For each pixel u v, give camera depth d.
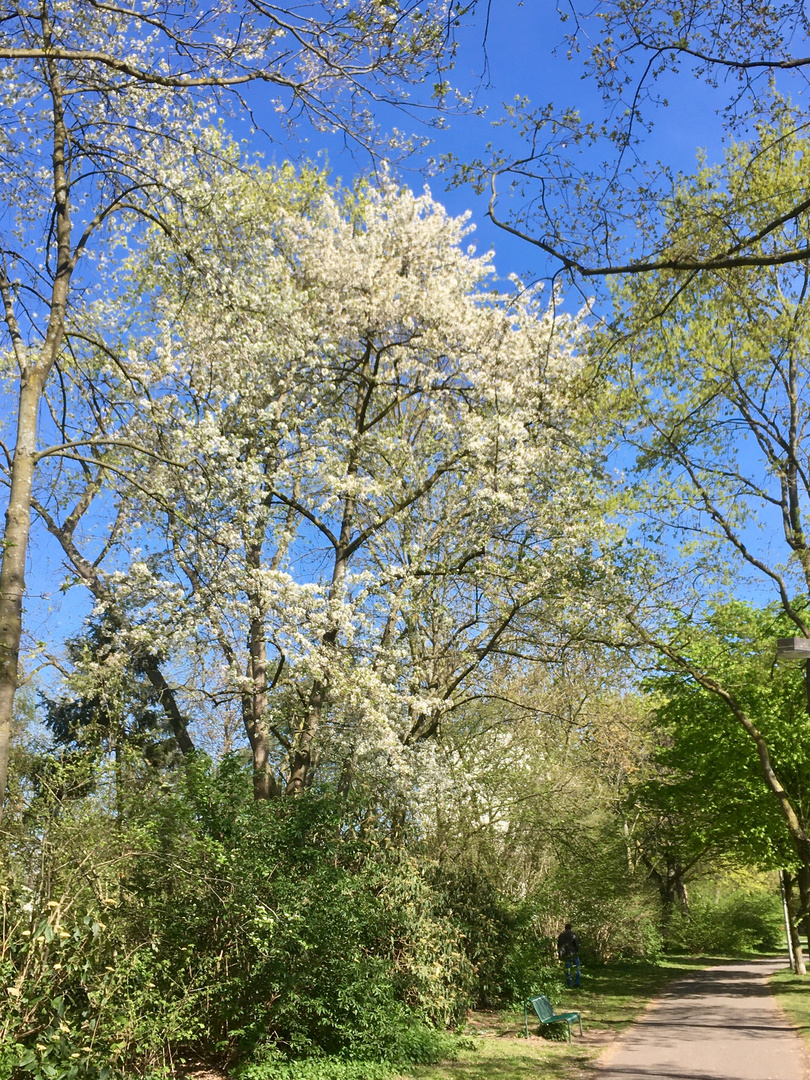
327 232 17.73
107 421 13.84
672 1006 18.95
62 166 10.90
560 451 17.06
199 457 13.09
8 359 12.99
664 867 41.47
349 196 19.75
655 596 16.84
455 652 18.67
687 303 14.28
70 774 9.53
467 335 17.34
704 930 43.31
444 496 18.56
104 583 15.09
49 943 7.84
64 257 10.61
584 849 24.91
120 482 14.43
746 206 8.72
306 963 11.03
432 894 14.86
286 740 16.94
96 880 8.59
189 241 12.43
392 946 13.55
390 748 14.88
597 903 27.53
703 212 8.84
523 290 9.34
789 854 24.41
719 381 16.00
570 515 16.94
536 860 23.92
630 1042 13.68
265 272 15.12
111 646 14.73
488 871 20.91
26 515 9.19
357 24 7.80
